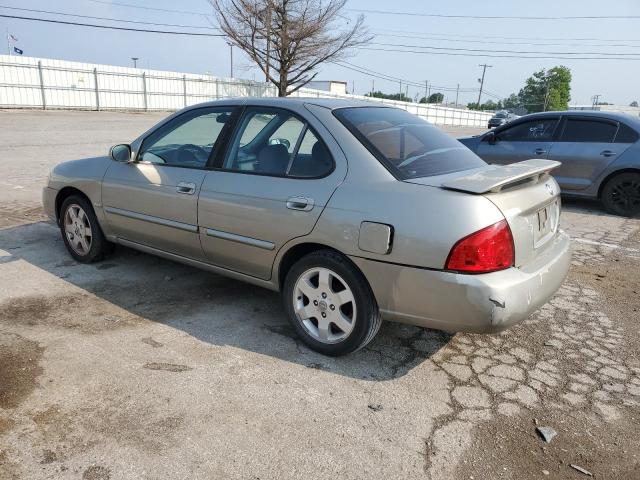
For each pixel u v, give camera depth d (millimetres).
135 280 4676
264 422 2748
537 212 3225
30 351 3357
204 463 2438
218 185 3752
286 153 3523
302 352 3492
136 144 4461
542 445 2666
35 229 6254
